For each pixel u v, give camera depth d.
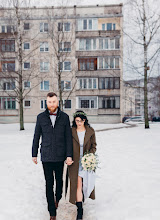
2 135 16.16
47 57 35.53
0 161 7.23
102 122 36.12
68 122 3.67
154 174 5.18
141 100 104.25
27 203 3.89
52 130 3.55
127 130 18.03
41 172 6.21
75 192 3.53
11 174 5.73
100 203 3.89
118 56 35.88
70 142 3.60
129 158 7.27
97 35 36.09
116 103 36.59
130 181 4.75
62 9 22.59
